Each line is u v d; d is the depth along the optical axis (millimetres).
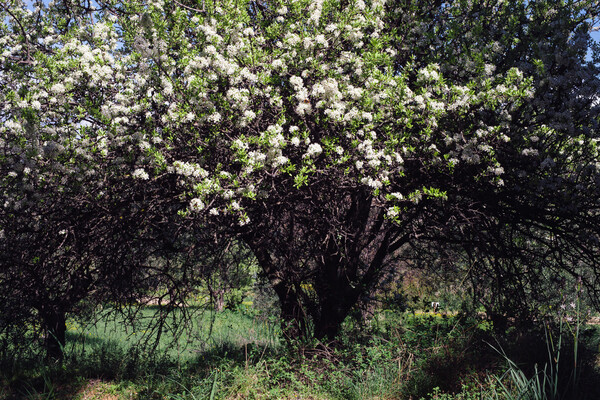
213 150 5164
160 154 4883
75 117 5188
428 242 7402
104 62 5172
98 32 5484
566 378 4566
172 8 5578
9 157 4980
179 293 6188
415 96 5098
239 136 5078
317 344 6281
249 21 5801
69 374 6105
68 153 4980
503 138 5062
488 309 6641
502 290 6773
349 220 6898
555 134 5398
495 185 5504
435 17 6629
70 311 6539
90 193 5359
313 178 5445
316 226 6207
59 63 4969
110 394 5477
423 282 9375
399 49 6367
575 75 5176
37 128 4812
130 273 5969
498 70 5738
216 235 5680
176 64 5270
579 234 5594
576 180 5426
